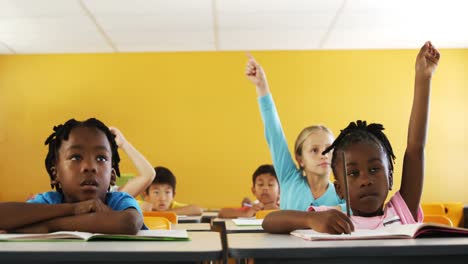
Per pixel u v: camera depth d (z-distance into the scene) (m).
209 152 5.47
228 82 5.55
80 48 5.43
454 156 5.48
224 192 5.41
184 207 3.79
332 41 5.27
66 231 1.04
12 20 4.60
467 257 0.84
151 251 0.75
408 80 5.52
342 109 5.50
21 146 5.48
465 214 3.91
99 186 1.21
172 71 5.56
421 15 4.54
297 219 1.10
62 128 1.25
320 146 2.70
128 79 5.55
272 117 2.83
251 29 4.89
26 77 5.55
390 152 1.41
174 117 5.51
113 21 4.66
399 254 0.81
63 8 4.36
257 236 1.08
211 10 4.43
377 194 1.30
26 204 1.08
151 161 5.45
